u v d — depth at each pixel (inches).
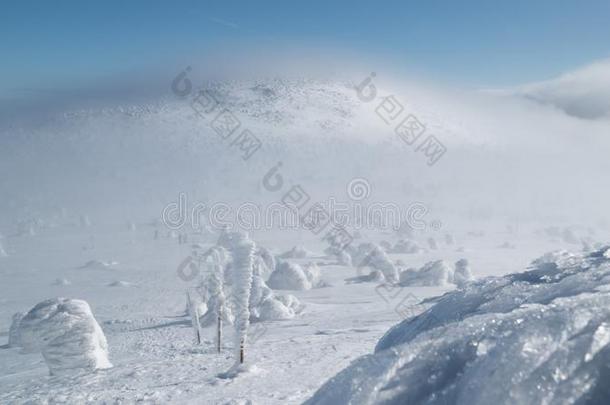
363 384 101.7
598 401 82.5
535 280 153.3
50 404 396.8
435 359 101.4
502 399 86.2
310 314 1305.4
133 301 1755.7
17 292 2021.4
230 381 417.4
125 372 524.7
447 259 2938.0
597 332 90.1
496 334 99.3
